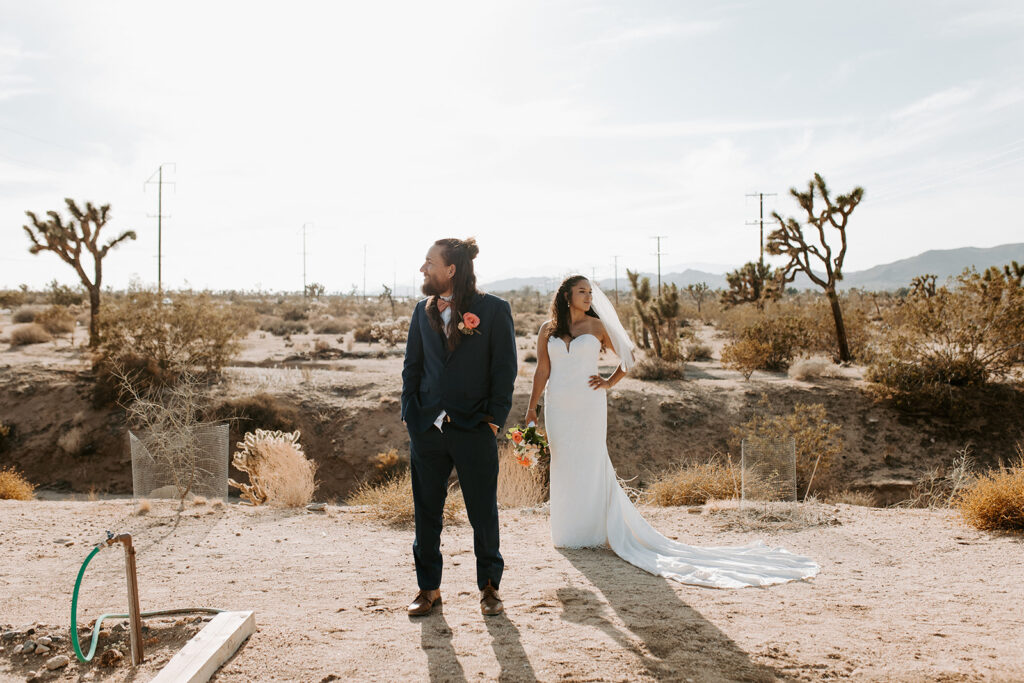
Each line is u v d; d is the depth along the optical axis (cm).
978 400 1738
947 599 446
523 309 7400
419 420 406
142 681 310
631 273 3136
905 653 354
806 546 585
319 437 1745
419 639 370
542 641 367
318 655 346
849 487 1445
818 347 2648
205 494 800
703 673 328
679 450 1719
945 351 1819
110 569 527
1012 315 1738
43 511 737
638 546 567
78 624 384
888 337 2009
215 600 446
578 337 569
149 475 780
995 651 357
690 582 479
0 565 541
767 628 390
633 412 1850
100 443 1705
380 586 476
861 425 1739
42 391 1869
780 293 3384
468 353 400
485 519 410
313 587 475
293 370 2244
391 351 3219
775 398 1900
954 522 660
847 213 2419
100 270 2436
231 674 323
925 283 2772
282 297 11131
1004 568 512
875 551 566
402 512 702
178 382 1850
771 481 725
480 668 332
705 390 1989
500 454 920
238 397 1794
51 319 3238
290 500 784
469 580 487
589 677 322
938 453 1620
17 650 344
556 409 575
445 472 414
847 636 378
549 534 636
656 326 2847
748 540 613
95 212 2403
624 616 409
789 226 2503
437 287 409
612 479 578
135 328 1977
